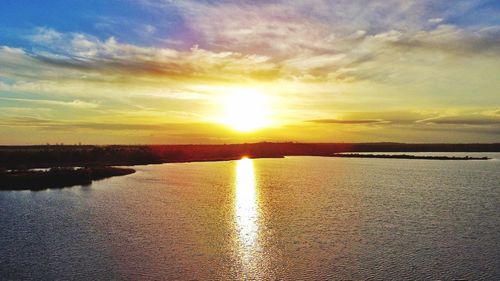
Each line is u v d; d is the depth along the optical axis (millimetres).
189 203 52625
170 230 37188
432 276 25688
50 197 55812
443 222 41938
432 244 33094
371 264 27984
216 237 34875
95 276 25531
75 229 37250
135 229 37438
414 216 45156
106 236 34875
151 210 47094
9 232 36062
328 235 35906
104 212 45500
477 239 34781
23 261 28188
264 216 44312
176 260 28688
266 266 27609
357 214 46094
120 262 28109
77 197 56062
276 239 34406
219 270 26797
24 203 50906
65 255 29547
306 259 29094
